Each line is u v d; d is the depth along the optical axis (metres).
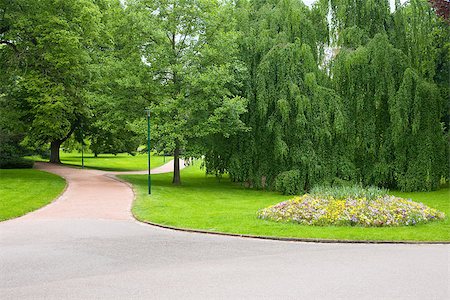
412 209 15.17
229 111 26.59
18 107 36.94
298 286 7.87
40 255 10.40
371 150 26.72
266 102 26.78
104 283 8.12
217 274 8.70
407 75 25.59
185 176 41.25
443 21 27.45
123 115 27.89
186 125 27.34
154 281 8.23
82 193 23.66
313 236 12.55
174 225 14.53
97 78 30.81
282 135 26.73
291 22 28.20
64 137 46.78
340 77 26.80
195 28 28.45
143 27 27.66
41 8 30.33
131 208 18.66
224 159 29.83
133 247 11.34
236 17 29.80
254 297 7.29
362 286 7.86
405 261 9.75
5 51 32.03
